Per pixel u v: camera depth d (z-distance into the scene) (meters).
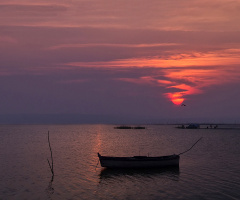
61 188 28.22
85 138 108.62
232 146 71.88
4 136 120.50
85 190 27.53
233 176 32.66
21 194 26.17
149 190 27.30
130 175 33.88
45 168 38.91
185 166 39.66
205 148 66.75
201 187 27.88
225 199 23.92
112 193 26.44
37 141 91.44
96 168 38.69
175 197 24.92
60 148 67.75
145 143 83.44
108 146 73.44
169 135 129.75
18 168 38.94
